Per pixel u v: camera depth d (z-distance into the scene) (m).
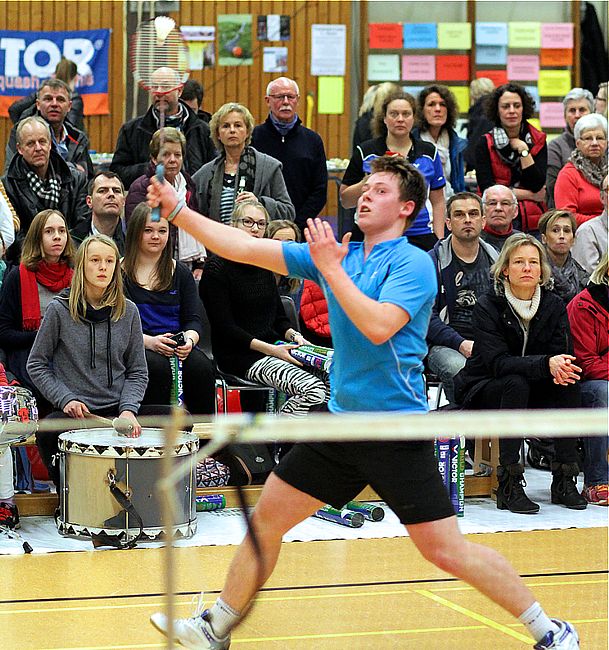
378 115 17.83
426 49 28.09
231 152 17.08
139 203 15.79
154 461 11.89
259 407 15.27
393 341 7.37
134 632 8.56
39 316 13.98
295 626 8.85
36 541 12.01
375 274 7.50
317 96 27.84
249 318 15.16
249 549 7.54
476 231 15.84
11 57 27.27
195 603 9.43
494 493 14.80
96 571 10.66
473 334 14.85
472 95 24.70
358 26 27.98
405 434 6.80
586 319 15.03
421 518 7.25
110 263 13.13
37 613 9.12
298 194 18.39
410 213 7.65
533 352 14.41
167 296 14.79
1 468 12.51
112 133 27.64
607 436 14.68
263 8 27.58
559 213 16.69
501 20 28.45
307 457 7.44
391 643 8.41
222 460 14.05
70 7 27.45
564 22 28.72
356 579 10.45
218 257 15.11
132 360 13.46
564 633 7.33
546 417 6.87
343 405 7.60
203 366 14.30
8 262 15.70
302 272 7.62
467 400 14.37
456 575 7.32
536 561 11.28
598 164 18.39
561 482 14.45
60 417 12.88
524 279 14.22
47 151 16.05
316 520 13.41
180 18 27.53
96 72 27.48
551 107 28.44
